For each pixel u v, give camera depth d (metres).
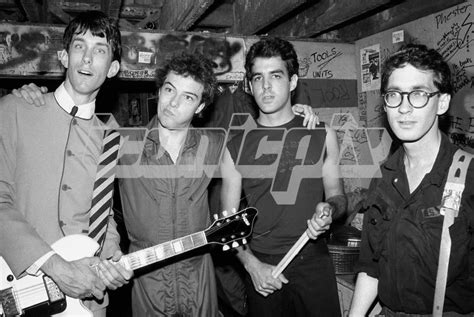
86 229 2.02
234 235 2.18
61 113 2.03
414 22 3.39
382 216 1.66
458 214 1.46
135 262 2.06
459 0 2.97
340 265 3.08
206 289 2.21
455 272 1.47
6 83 5.97
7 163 1.91
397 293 1.59
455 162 1.50
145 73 3.56
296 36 3.95
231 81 3.69
